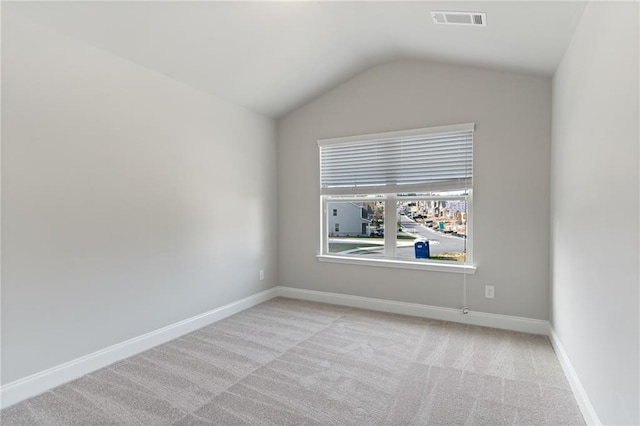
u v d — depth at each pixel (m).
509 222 3.28
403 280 3.79
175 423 1.90
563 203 2.56
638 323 1.31
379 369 2.50
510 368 2.51
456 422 1.89
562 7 2.06
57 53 2.31
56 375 2.30
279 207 4.55
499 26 2.48
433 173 3.61
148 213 2.92
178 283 3.18
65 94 2.36
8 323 2.09
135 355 2.76
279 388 2.25
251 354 2.76
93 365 2.51
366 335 3.15
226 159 3.73
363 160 3.99
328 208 4.32
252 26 2.73
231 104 3.79
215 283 3.58
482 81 3.36
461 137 3.48
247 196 4.03
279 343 2.98
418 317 3.67
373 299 3.96
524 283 3.24
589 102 1.92
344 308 4.00
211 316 3.51
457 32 2.76
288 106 4.24
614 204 1.56
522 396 2.15
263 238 4.30
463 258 3.57
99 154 2.56
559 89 2.76
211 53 2.93
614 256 1.56
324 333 3.21
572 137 2.30
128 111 2.76
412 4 2.48
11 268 2.11
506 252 3.30
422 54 3.44
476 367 2.53
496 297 3.35
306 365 2.57
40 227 2.23
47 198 2.27
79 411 2.01
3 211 2.07
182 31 2.61
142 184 2.87
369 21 2.90
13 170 2.11
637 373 1.32
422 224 3.78
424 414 1.97
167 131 3.08
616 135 1.53
